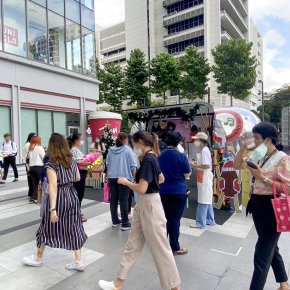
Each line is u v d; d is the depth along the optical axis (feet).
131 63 87.51
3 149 32.81
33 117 51.49
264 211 8.57
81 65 62.03
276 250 9.62
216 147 21.76
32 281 10.57
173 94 137.18
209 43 153.89
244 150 9.34
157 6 180.34
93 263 12.02
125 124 72.38
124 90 89.20
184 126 28.32
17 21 47.67
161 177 11.43
